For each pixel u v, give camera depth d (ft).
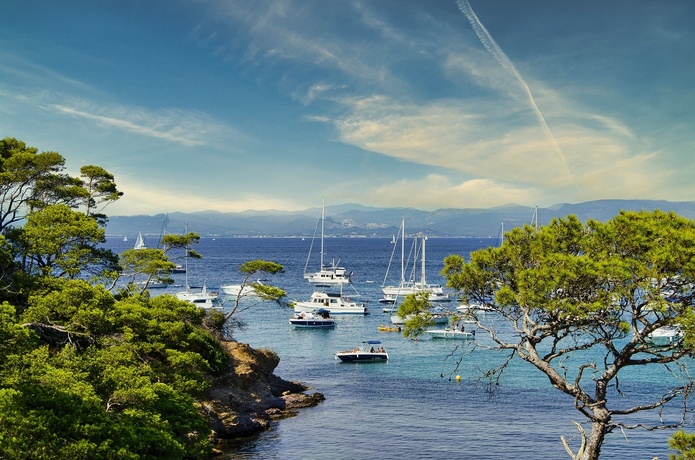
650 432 133.39
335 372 206.90
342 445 127.54
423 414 152.15
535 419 146.72
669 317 59.62
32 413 58.34
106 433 64.34
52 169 139.74
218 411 136.05
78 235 120.67
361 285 564.30
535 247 69.67
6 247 100.83
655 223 63.87
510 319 74.08
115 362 82.69
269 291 200.13
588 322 64.69
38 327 89.66
